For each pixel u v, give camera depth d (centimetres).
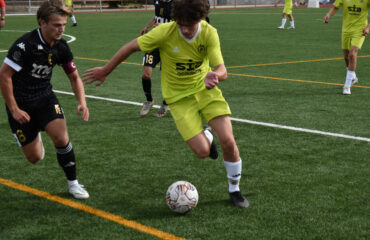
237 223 400
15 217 414
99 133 674
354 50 908
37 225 399
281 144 618
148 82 757
